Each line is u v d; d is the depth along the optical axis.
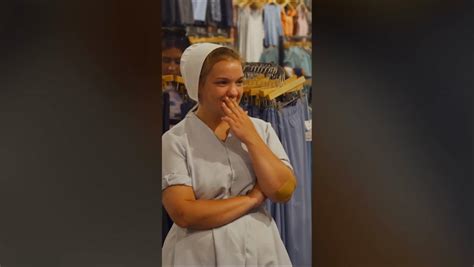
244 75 2.60
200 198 2.59
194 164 2.58
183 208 2.57
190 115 2.57
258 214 2.64
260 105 2.63
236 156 2.61
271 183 2.63
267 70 2.62
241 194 2.62
